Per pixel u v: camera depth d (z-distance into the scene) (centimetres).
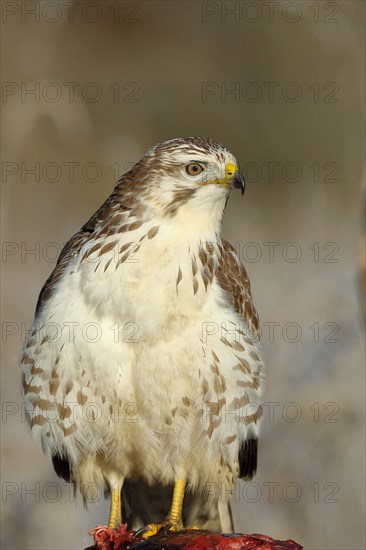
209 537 855
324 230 2055
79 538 1368
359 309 1503
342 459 1402
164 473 1001
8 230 1966
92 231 992
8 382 1547
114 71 2341
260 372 998
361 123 2130
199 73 2377
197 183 962
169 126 2344
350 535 1368
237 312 992
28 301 1777
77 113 2056
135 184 972
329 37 2084
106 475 1011
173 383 952
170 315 943
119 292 941
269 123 2272
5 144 2005
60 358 950
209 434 970
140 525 1038
